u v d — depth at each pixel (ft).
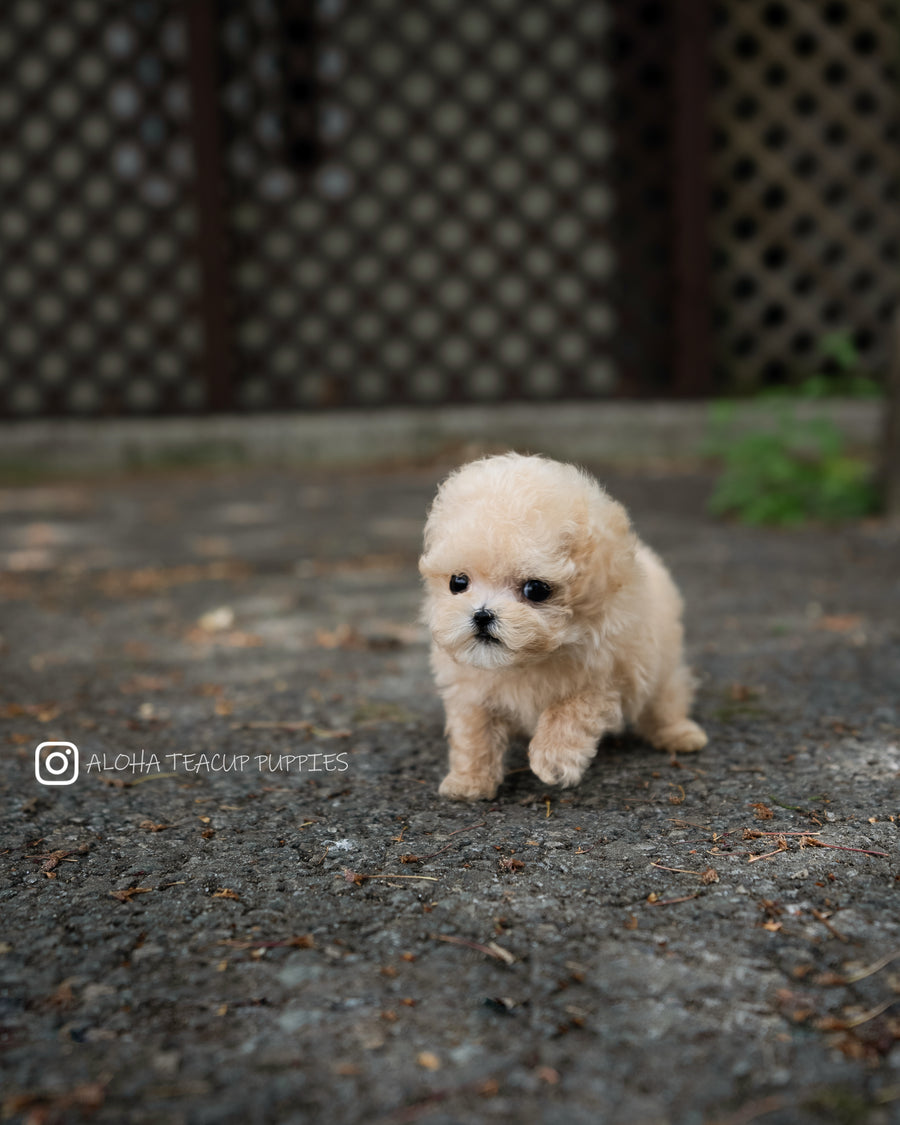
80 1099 1.79
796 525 7.78
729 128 11.01
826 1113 1.72
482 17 11.48
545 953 2.20
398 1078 1.83
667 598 3.38
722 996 2.03
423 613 3.08
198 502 9.96
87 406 12.55
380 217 11.86
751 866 2.57
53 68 11.64
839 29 10.73
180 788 3.23
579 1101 1.76
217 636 5.24
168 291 12.02
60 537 8.39
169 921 2.39
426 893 2.49
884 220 11.01
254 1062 1.88
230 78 11.53
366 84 11.76
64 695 4.25
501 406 11.87
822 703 3.86
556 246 11.65
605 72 11.30
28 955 2.25
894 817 2.84
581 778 3.23
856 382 8.58
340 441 11.82
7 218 12.09
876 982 2.07
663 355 11.64
